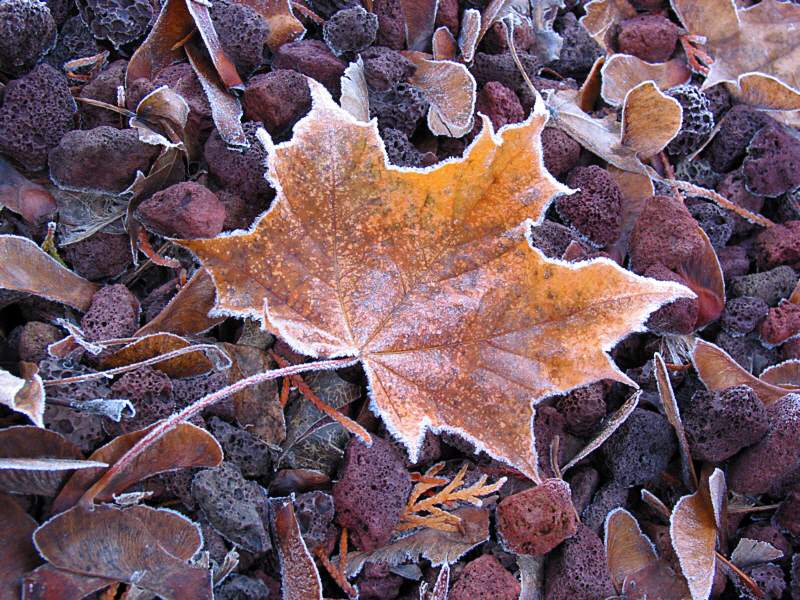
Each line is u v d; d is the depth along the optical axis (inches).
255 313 8.2
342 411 9.4
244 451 8.8
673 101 10.5
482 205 8.3
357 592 8.7
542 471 9.6
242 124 9.6
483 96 10.8
